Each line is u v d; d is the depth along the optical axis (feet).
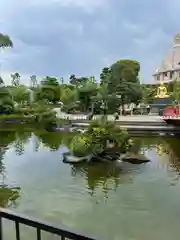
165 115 107.96
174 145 73.31
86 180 42.04
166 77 219.00
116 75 136.15
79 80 222.07
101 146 53.36
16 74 243.81
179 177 43.24
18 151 65.41
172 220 28.17
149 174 44.91
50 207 31.76
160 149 67.36
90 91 144.87
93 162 52.19
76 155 53.93
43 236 23.41
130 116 133.08
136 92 135.54
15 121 117.60
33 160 56.08
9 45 89.97
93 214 29.84
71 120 108.58
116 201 33.50
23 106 140.87
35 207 31.78
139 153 56.70
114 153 53.67
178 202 32.94
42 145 72.74
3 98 123.03
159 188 38.09
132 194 35.91
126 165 50.44
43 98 187.32
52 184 40.11
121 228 26.53
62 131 98.84
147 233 25.66
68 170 47.73
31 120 114.83
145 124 101.19
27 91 171.63
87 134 54.85
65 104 155.74
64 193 36.47
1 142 78.13
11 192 36.94
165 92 162.30
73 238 6.24
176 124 96.17
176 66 211.41
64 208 31.50
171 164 51.49
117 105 129.49
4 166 51.42
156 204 32.37
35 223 6.80
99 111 128.26
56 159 56.24
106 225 27.20
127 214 29.81
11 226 25.39
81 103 148.56
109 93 131.75
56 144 74.02
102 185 39.47
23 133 96.32
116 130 54.39
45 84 217.56
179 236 24.97
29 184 40.45
